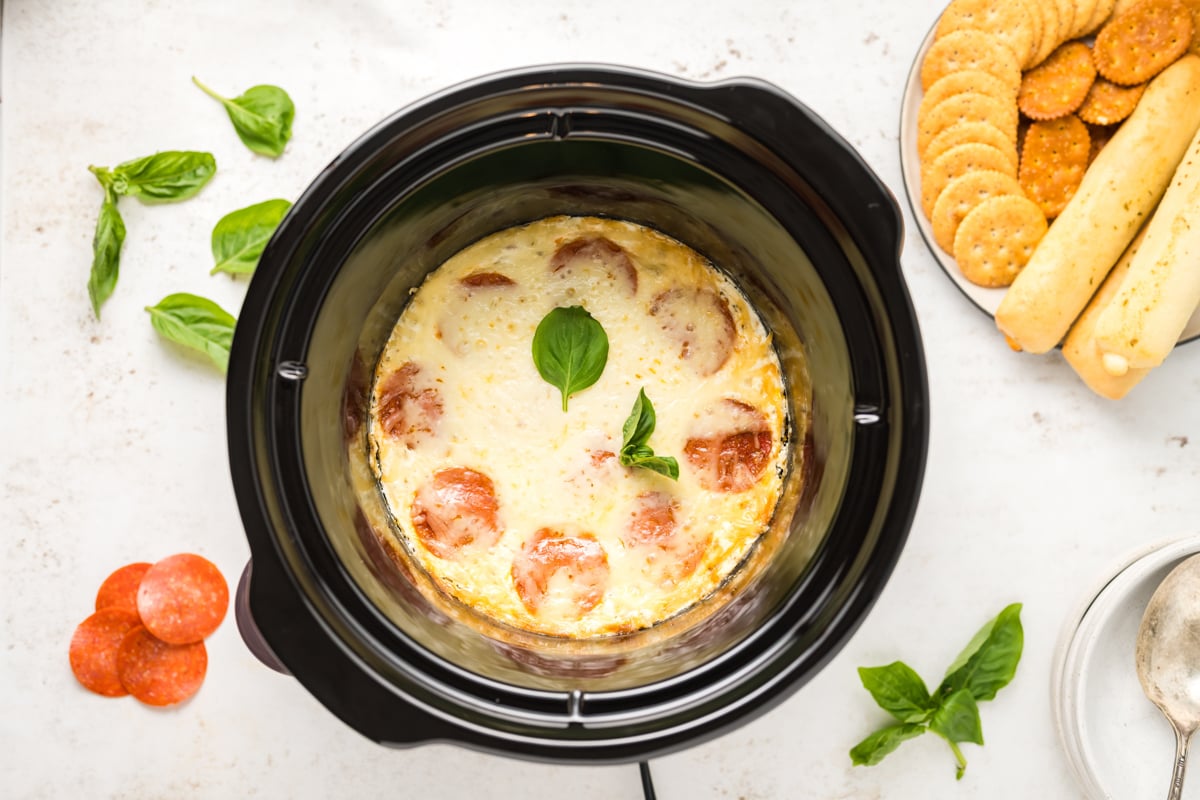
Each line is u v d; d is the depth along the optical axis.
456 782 0.83
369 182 0.68
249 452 0.66
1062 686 0.81
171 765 0.83
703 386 0.76
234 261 0.82
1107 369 0.77
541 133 0.68
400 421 0.75
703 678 0.68
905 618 0.83
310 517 0.68
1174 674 0.80
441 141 0.68
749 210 0.70
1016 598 0.83
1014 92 0.78
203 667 0.83
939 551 0.83
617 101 0.67
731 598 0.74
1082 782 0.82
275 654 0.66
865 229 0.66
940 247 0.80
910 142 0.80
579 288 0.76
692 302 0.76
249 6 0.82
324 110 0.82
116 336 0.83
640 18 0.82
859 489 0.68
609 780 0.83
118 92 0.83
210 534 0.83
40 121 0.83
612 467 0.75
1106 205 0.77
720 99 0.66
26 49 0.83
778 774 0.83
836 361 0.70
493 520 0.75
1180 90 0.77
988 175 0.78
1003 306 0.79
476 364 0.76
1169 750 0.82
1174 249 0.75
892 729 0.81
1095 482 0.82
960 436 0.83
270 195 0.83
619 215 0.77
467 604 0.74
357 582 0.69
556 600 0.75
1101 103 0.79
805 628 0.68
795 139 0.66
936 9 0.82
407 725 0.66
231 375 0.66
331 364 0.71
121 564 0.83
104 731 0.83
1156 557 0.78
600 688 0.68
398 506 0.75
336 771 0.83
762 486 0.75
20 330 0.83
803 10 0.82
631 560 0.75
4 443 0.83
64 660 0.83
